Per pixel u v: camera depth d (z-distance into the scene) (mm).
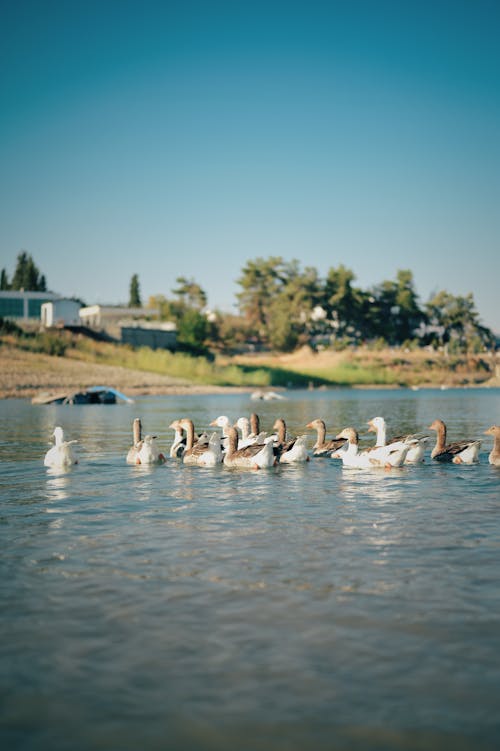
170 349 130250
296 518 13766
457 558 10789
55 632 8016
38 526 13141
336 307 189750
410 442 20672
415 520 13523
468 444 21781
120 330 121625
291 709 6383
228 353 170875
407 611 8555
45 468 21141
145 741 5926
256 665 7195
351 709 6379
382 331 196625
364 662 7234
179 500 15750
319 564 10500
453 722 6160
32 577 9930
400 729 6062
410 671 7047
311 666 7160
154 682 6879
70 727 6137
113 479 18906
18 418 45906
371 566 10383
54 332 110125
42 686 6824
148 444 21922
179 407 60625
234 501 15609
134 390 87062
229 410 55344
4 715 6332
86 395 66375
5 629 8109
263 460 20625
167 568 10320
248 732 6043
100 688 6781
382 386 137875
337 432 34469
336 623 8203
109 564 10555
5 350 95188
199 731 6066
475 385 150625
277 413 51094
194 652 7480
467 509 14578
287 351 179000
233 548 11438
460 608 8648
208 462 21703
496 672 7012
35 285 176625
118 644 7691
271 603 8844
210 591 9297
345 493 16578
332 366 152000
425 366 159750
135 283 196500
